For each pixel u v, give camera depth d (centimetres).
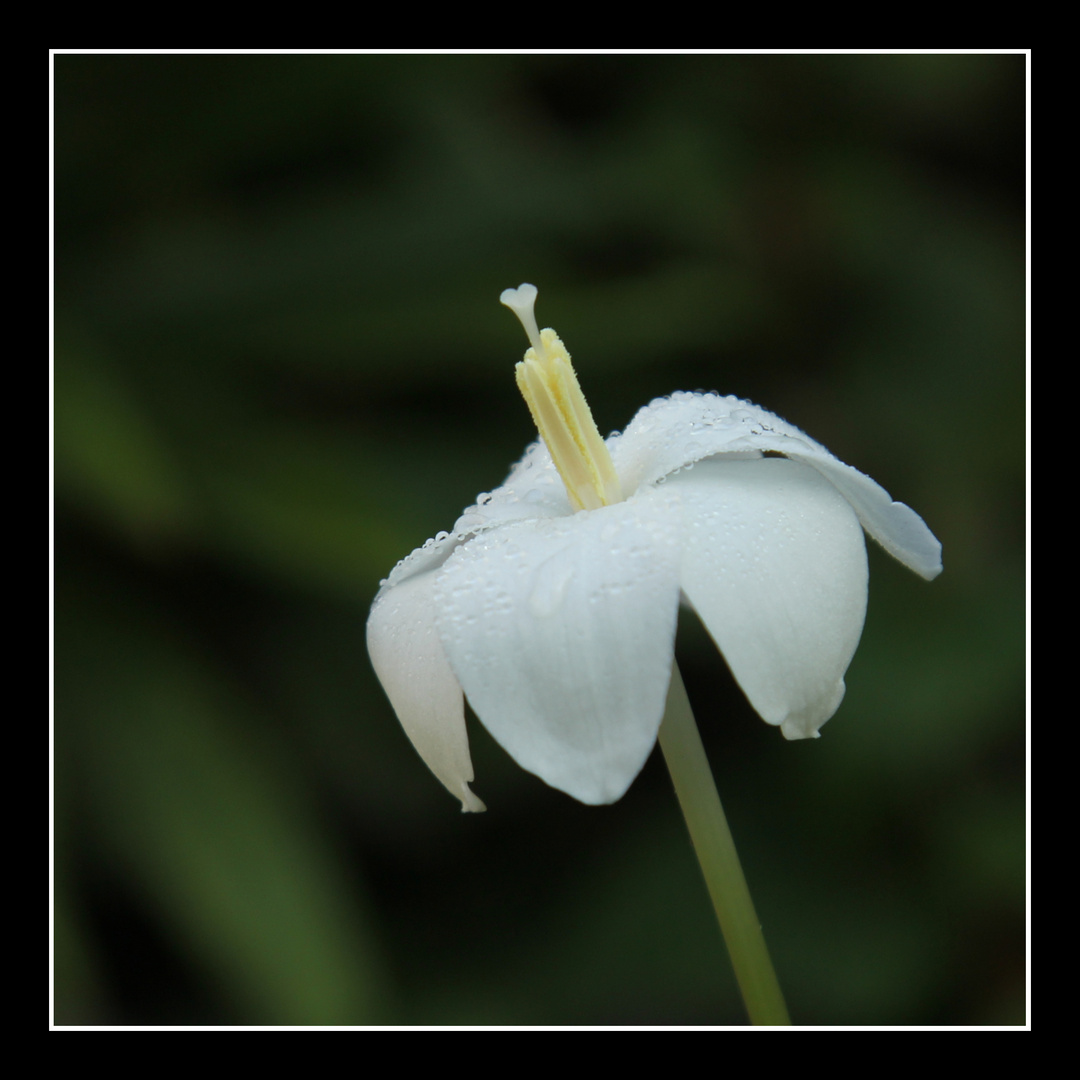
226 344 45
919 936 44
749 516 33
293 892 40
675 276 47
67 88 45
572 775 33
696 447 34
